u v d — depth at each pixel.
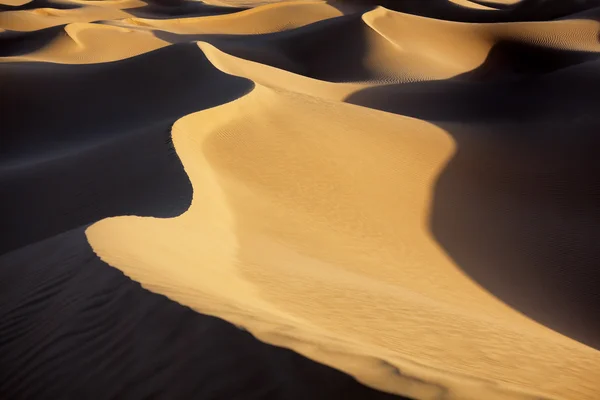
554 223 17.23
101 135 22.38
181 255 8.14
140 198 13.45
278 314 5.66
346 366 3.89
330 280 9.13
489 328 8.16
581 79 32.16
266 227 12.80
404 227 15.16
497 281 13.48
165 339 4.73
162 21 56.31
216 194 13.65
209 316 4.78
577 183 19.69
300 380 3.86
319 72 43.59
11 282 7.41
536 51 45.47
